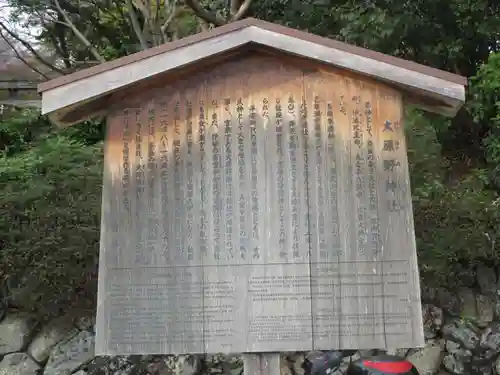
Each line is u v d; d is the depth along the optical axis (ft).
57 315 19.71
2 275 19.43
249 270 12.39
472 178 24.03
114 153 12.89
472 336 19.47
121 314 12.39
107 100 13.08
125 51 36.06
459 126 28.35
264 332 12.18
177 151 12.84
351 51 11.88
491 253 20.44
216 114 12.89
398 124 12.68
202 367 19.15
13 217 19.80
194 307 12.34
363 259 12.33
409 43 27.32
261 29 12.07
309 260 12.37
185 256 12.51
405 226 12.41
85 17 36.50
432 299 20.53
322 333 12.12
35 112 29.66
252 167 12.70
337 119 12.76
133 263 12.54
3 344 19.40
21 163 21.79
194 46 12.03
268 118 12.83
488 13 25.72
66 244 19.34
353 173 12.59
